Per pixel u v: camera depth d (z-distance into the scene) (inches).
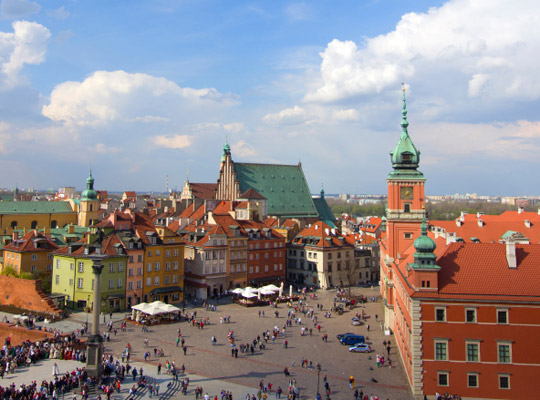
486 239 4589.1
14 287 4419.3
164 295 4938.5
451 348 2506.2
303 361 3157.0
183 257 5113.2
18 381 2746.1
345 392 2696.9
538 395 2438.5
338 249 6343.5
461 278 2596.0
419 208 4131.4
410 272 2861.7
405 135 4210.1
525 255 2674.7
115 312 4475.9
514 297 2472.9
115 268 4498.0
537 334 2448.3
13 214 7436.0
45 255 4995.1
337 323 4335.6
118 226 4825.3
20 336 3634.4
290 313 4475.9
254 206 6712.6
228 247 5521.7
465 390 2488.9
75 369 2950.3
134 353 3358.8
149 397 2576.3
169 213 7628.0
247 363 3203.7
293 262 6545.3
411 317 2561.5
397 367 3142.2
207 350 3469.5
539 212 5334.6
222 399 2502.5
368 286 6486.2
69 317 4185.5
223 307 4906.5
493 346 2477.9
